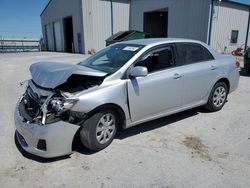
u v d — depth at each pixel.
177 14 18.91
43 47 37.78
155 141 3.60
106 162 3.05
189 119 4.46
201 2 16.95
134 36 15.35
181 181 2.66
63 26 28.23
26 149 3.06
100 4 22.25
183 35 18.75
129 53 3.69
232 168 2.89
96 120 3.16
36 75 3.39
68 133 2.92
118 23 23.59
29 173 2.84
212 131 3.94
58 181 2.69
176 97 4.01
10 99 6.08
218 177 2.72
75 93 3.04
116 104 3.29
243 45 20.89
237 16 19.12
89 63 4.01
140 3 22.58
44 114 2.87
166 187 2.57
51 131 2.82
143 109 3.62
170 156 3.17
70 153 3.07
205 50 4.57
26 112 3.24
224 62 4.81
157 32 24.11
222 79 4.80
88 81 3.30
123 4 23.41
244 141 3.58
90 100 3.02
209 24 16.80
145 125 4.18
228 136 3.76
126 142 3.57
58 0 28.00
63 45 29.45
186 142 3.56
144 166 2.96
